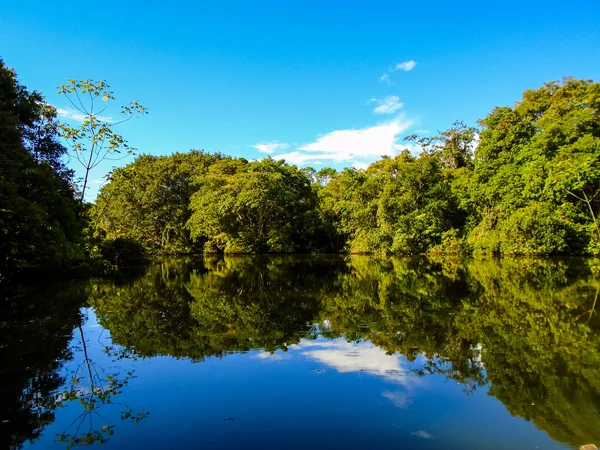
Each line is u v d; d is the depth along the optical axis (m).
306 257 35.06
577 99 28.92
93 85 16.33
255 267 24.19
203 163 48.44
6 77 16.03
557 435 3.99
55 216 17.92
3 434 4.14
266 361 6.25
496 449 3.75
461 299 11.39
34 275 17.91
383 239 35.94
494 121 33.66
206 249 41.34
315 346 7.07
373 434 4.02
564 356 6.34
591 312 9.34
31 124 18.50
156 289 14.35
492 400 4.77
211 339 7.60
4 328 8.52
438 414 4.44
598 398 4.81
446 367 5.92
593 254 26.78
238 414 4.46
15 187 13.10
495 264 22.86
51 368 6.05
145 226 42.78
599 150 25.62
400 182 35.25
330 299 11.94
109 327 8.59
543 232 26.14
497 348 6.79
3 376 5.75
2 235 13.84
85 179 17.62
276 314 9.88
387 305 10.80
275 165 44.00
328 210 45.12
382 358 6.35
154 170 43.72
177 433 4.07
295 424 4.23
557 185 26.11
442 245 33.12
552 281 14.61
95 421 4.37
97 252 21.42
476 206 33.69
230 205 38.53
